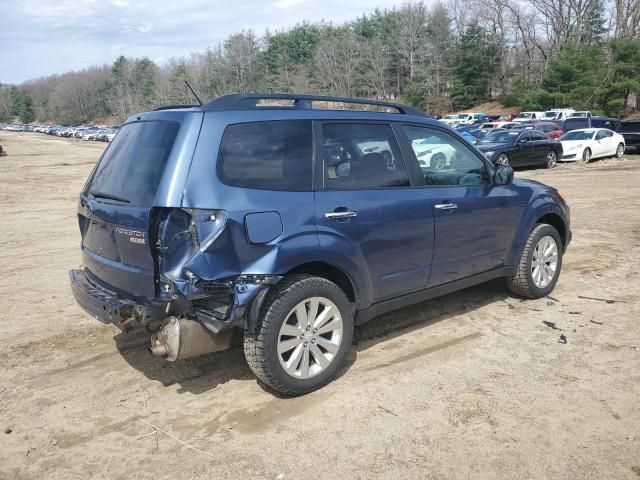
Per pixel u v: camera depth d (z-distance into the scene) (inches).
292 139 149.1
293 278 145.1
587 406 139.5
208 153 134.5
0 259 313.3
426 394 147.2
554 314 202.8
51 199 593.0
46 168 1050.1
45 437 132.5
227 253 132.0
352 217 153.1
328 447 125.4
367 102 170.1
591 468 116.4
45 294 243.9
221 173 134.9
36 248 343.0
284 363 143.1
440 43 3120.1
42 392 154.0
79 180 807.1
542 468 116.7
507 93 2837.1
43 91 7007.9
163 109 153.4
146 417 140.1
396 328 192.5
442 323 196.4
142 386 156.3
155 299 133.6
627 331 185.6
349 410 140.4
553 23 2598.4
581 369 159.3
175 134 136.8
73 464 122.1
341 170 156.3
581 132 894.4
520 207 206.5
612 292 226.2
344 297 152.9
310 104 158.6
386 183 165.5
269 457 122.5
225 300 135.7
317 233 145.9
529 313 204.4
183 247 130.3
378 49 3442.4
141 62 5713.6
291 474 116.7
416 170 174.4
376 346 178.2
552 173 725.3
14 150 1844.2
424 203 171.6
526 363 163.8
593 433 128.3
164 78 4948.3
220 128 138.0
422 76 3132.4
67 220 452.8
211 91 4077.3
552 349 173.0
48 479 117.3
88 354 178.4
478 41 2775.6
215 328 132.8
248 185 137.7
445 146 186.2
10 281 266.2
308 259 144.0
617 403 140.6
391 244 163.6
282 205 141.1
